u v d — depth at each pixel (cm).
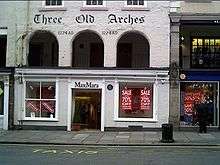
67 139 2197
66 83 2606
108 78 2572
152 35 2550
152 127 2562
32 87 2653
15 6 2647
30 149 1847
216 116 2608
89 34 2753
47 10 2617
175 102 2545
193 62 2686
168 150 1817
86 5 2605
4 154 1658
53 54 2808
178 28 2544
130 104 2594
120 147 1934
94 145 2005
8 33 2648
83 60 2773
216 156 1606
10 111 2636
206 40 2694
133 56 2741
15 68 2633
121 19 2572
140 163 1414
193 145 1975
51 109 2641
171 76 2542
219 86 2595
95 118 2636
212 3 2527
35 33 2703
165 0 2550
